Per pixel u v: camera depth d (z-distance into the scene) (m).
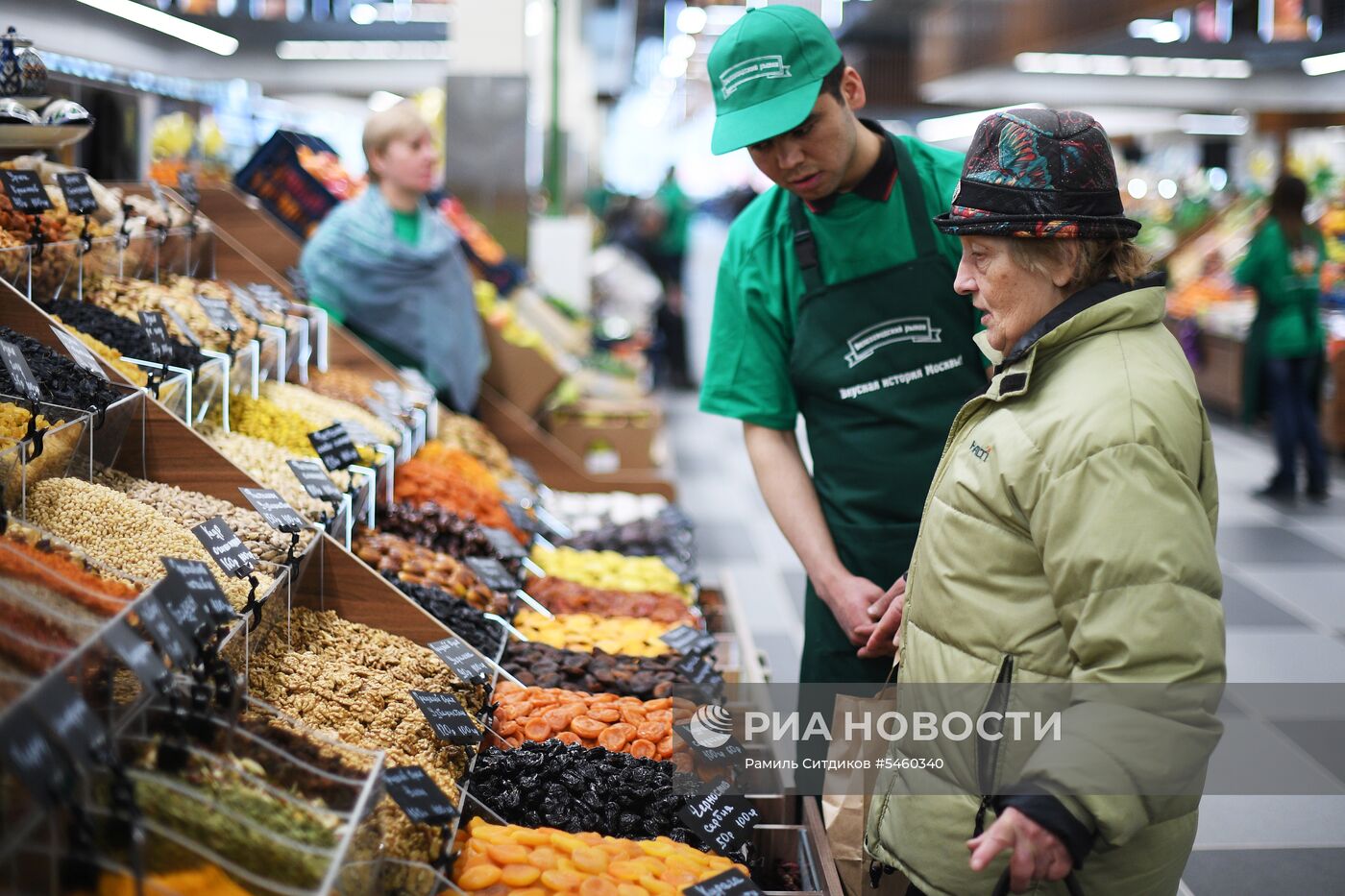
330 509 2.60
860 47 11.45
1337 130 9.80
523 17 6.54
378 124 4.30
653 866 1.83
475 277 6.04
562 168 11.48
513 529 3.62
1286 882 2.91
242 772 1.48
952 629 1.64
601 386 6.24
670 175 11.72
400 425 3.58
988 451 1.60
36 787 1.15
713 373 2.61
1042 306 1.61
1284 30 5.30
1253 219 10.41
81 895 1.20
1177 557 1.44
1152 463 1.46
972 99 7.43
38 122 2.70
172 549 1.97
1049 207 1.55
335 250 4.27
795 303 2.51
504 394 5.11
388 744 1.98
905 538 2.44
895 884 1.93
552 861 1.80
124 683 1.45
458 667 2.28
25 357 2.16
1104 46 5.43
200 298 3.09
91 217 2.95
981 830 1.61
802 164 2.23
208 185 4.32
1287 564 5.56
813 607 2.58
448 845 1.75
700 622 3.20
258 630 2.04
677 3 10.11
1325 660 4.39
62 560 1.67
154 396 2.43
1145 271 1.61
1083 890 1.60
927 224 2.39
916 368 2.42
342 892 1.41
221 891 1.30
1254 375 7.30
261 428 2.99
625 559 3.69
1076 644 1.48
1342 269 8.77
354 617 2.42
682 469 7.76
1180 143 13.59
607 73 19.50
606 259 10.74
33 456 1.90
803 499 2.52
